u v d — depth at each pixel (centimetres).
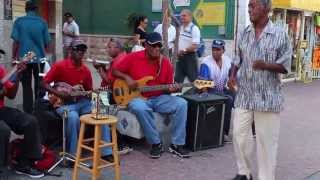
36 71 827
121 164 616
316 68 1730
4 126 517
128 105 650
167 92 673
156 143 642
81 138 526
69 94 611
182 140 655
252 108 514
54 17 1222
